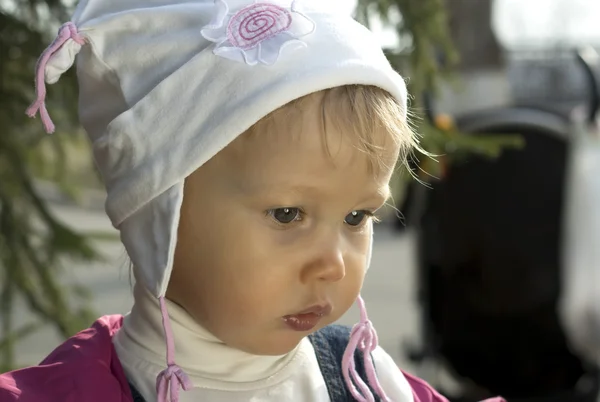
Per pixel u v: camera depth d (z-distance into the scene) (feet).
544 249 9.75
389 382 4.38
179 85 3.59
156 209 3.61
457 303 10.22
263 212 3.52
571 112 9.97
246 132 3.51
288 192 3.48
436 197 9.91
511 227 9.75
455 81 8.66
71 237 7.22
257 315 3.56
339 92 3.56
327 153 3.48
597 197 9.58
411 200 9.94
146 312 3.91
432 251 10.20
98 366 3.78
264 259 3.51
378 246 29.66
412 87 7.53
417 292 10.81
